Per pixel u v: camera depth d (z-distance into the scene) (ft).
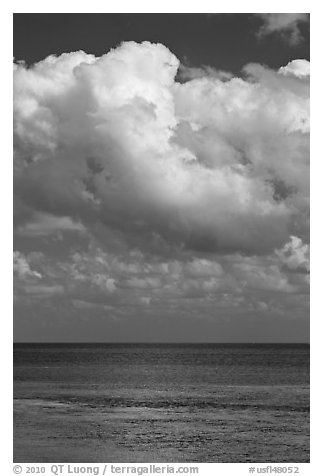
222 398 214.07
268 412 180.75
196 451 130.52
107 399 209.77
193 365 419.74
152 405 195.42
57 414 173.78
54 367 389.19
